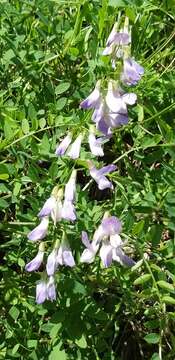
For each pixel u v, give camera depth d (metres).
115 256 0.16
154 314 0.19
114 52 0.17
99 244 0.16
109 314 0.19
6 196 0.18
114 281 0.19
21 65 0.20
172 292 0.17
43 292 0.16
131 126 0.19
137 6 0.19
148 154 0.19
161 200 0.18
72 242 0.18
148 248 0.18
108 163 0.21
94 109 0.16
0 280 0.20
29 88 0.21
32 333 0.18
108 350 0.18
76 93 0.19
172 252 0.18
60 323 0.17
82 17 0.20
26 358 0.18
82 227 0.17
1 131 0.20
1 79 0.21
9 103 0.20
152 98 0.20
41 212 0.16
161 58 0.21
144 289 0.18
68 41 0.20
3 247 0.19
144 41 0.21
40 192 0.18
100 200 0.21
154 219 0.19
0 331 0.19
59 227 0.17
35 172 0.18
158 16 0.21
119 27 0.17
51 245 0.17
